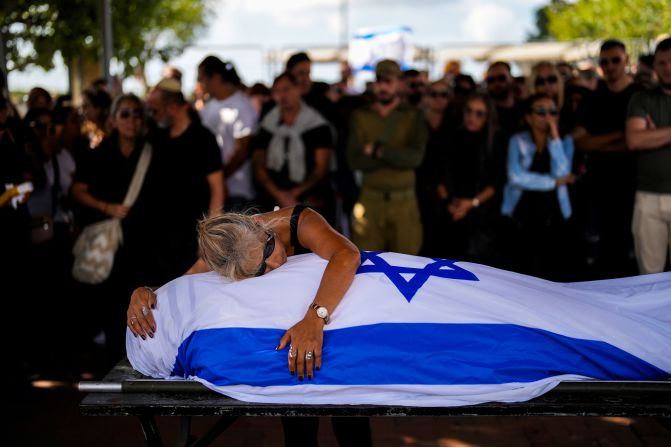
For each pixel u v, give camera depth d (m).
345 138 6.79
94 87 7.09
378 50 12.18
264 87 8.75
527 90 6.13
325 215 5.59
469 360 2.38
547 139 5.02
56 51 10.00
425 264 2.69
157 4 13.16
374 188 5.36
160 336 2.57
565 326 2.49
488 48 14.89
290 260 2.69
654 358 2.49
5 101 4.05
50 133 5.45
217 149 4.52
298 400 2.36
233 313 2.46
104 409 2.32
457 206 5.25
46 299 5.71
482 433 3.87
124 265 4.34
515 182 5.04
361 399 2.36
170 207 4.36
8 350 4.31
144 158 4.33
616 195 5.48
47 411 4.18
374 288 2.52
